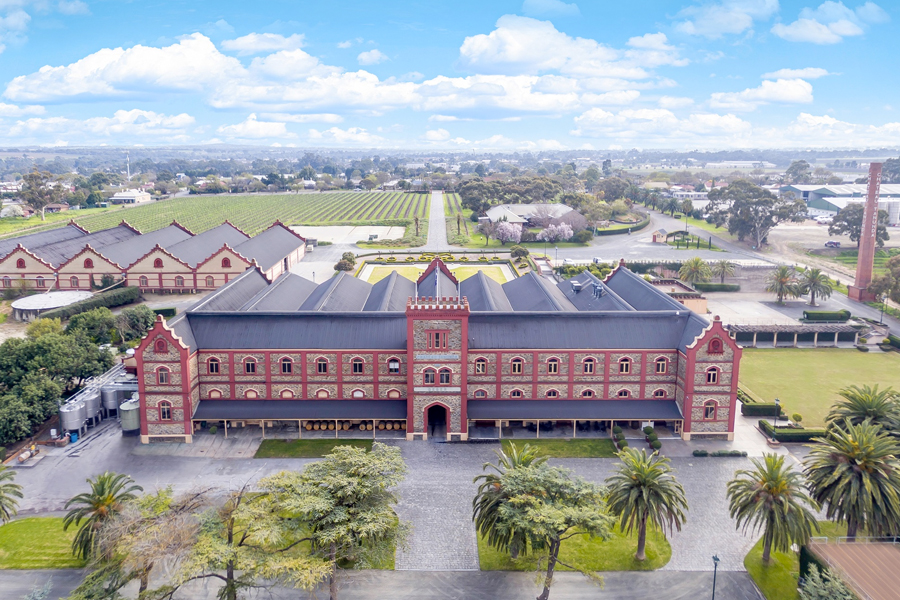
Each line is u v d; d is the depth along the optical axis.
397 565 63.62
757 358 128.25
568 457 85.00
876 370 120.62
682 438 90.00
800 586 56.75
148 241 192.00
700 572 62.72
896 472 59.75
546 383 91.31
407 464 82.56
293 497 56.06
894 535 59.44
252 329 91.38
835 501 60.44
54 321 119.31
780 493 59.88
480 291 122.00
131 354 100.25
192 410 88.31
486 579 61.88
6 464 82.31
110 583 53.12
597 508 57.22
